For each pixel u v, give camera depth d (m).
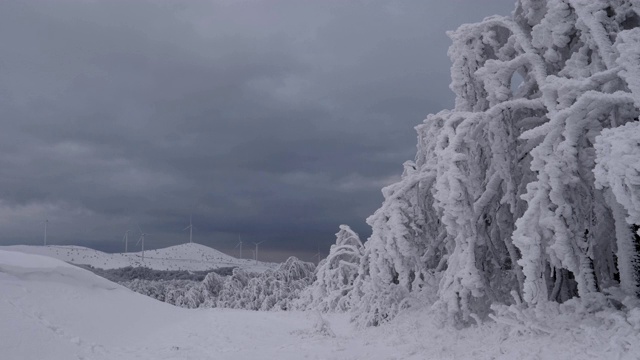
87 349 11.08
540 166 9.30
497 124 11.59
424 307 13.66
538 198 9.11
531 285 9.02
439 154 11.78
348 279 22.58
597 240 10.08
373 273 15.16
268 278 30.00
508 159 11.52
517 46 12.24
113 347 12.00
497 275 11.84
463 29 13.20
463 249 11.28
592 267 9.31
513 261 11.55
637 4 9.83
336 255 23.31
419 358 9.60
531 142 11.41
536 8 12.46
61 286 14.88
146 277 48.59
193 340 13.59
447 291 11.26
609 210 9.91
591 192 9.72
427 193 15.35
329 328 14.07
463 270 10.92
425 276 14.50
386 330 13.01
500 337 9.48
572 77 10.52
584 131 9.22
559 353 7.99
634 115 8.95
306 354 10.81
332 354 10.71
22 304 12.30
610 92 9.36
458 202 11.09
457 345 9.98
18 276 14.19
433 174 14.42
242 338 13.89
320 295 23.20
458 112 12.14
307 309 23.53
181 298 31.66
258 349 11.95
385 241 15.03
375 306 14.52
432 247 15.05
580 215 9.31
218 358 10.79
